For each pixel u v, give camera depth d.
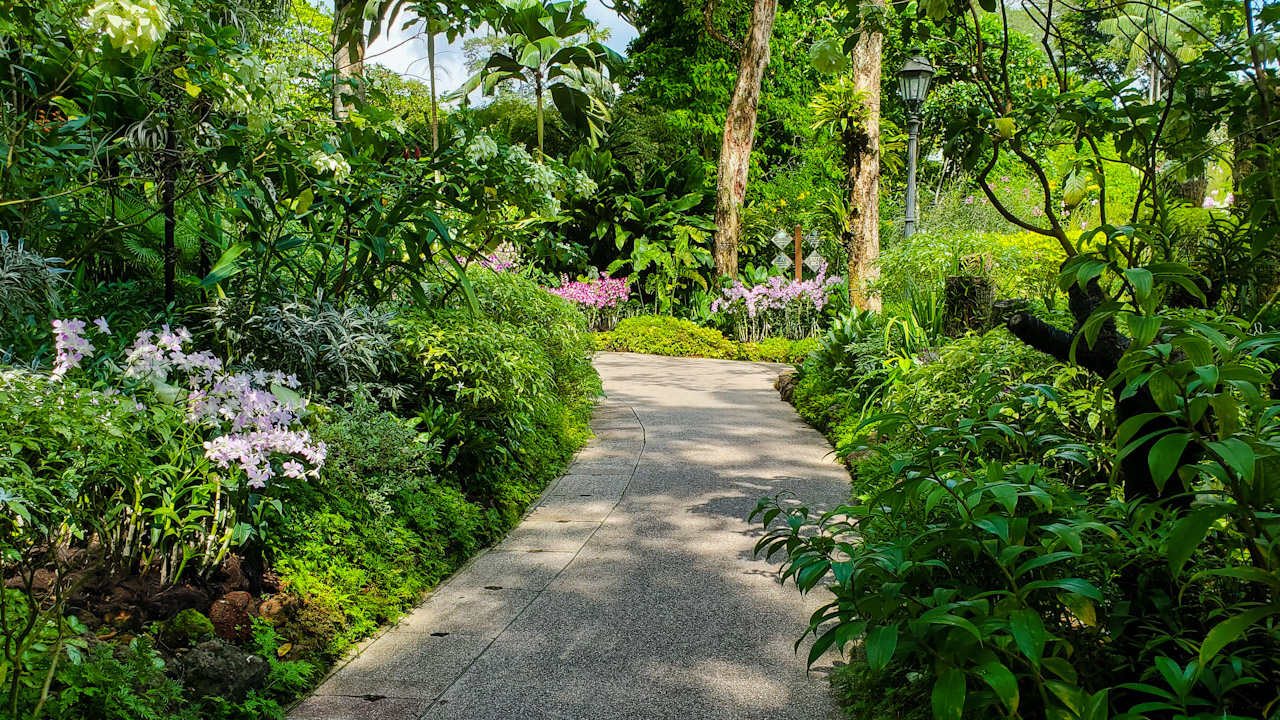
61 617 2.08
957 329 6.77
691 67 24.02
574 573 3.97
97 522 2.63
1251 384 1.41
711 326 14.94
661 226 16.53
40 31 3.29
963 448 2.39
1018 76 15.84
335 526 3.59
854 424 6.51
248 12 4.23
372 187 4.63
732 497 5.25
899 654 1.83
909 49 3.52
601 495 5.35
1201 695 1.97
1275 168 2.75
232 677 2.60
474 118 5.35
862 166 12.87
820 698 2.76
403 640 3.26
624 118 20.53
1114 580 2.17
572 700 2.76
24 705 2.11
